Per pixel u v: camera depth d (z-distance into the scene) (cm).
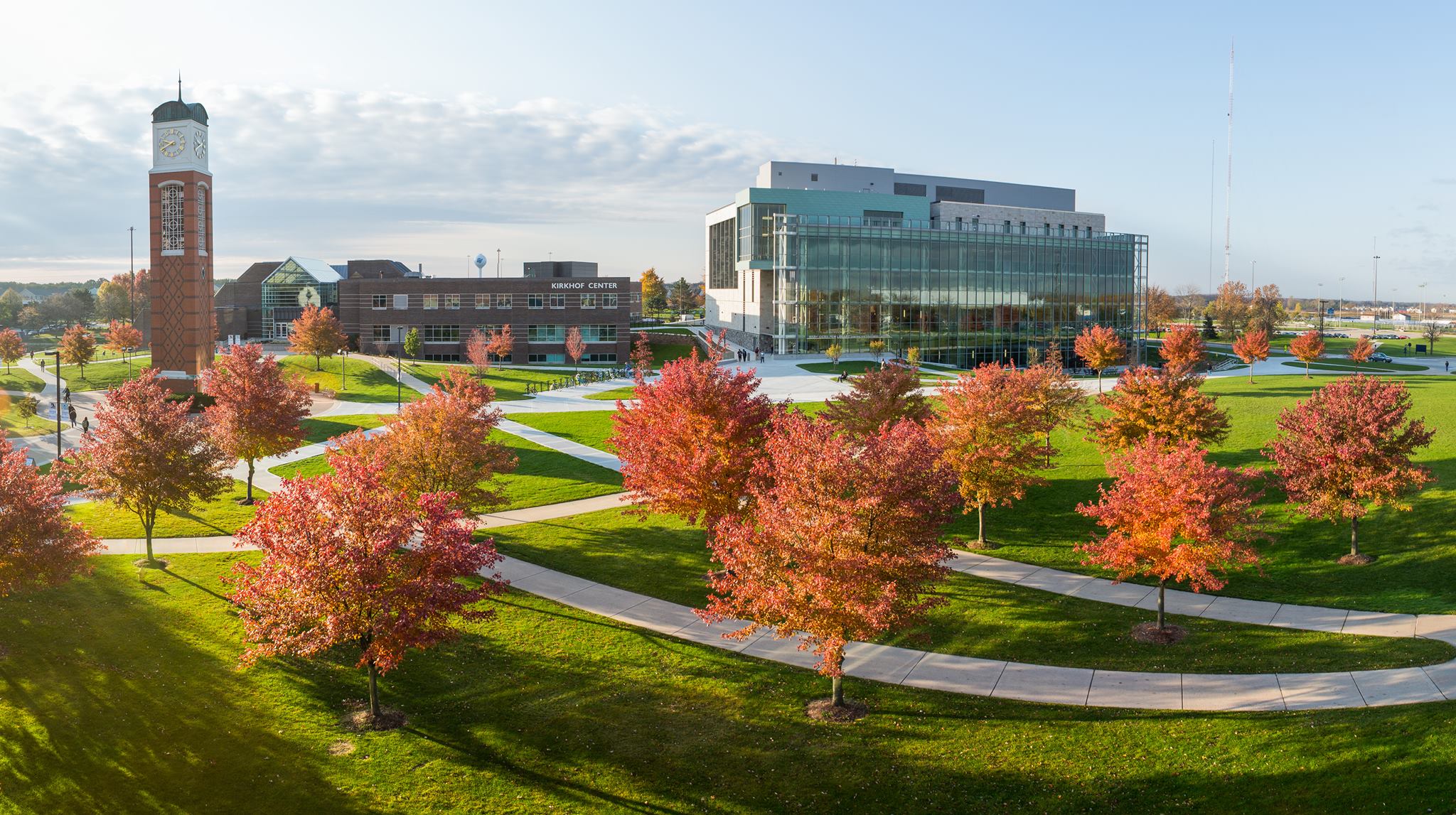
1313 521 3644
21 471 2744
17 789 1952
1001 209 13562
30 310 19088
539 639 2767
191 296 7738
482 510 4003
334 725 2250
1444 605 2841
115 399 3462
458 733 2222
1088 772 1978
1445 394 5897
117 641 2698
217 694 2391
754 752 2117
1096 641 2758
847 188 13825
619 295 11419
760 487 2720
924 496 2331
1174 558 2725
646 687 2459
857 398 4194
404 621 2158
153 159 7706
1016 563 3531
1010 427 3809
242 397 4469
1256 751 2000
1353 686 2322
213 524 4041
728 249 14150
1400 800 1747
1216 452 4600
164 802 1916
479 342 9725
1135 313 12812
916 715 2295
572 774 2028
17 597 2997
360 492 2255
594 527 4025
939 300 11756
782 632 2281
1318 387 6812
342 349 10031
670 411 3416
